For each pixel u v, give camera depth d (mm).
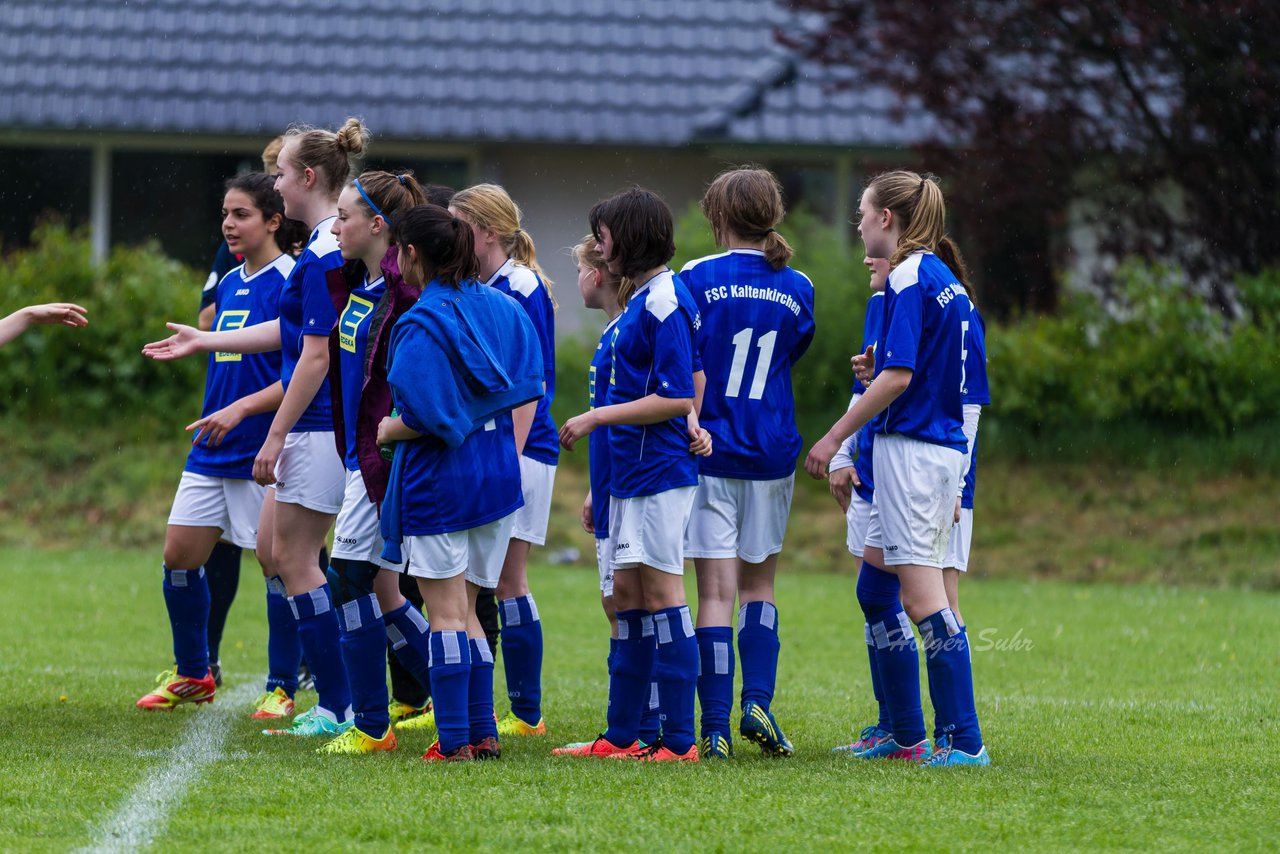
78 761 17500
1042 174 54531
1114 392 53000
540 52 67938
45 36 67688
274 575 22875
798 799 15430
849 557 49031
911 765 17797
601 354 18922
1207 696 25219
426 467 17609
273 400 21047
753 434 18922
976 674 28156
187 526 22812
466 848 13406
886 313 18016
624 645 18922
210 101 65438
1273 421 52219
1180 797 15773
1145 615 37375
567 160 65250
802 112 64188
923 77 55844
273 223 23406
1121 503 50688
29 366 54250
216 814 14633
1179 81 53625
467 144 65062
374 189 18984
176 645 23109
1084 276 57219
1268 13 50469
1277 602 40250
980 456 53781
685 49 68625
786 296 19312
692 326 18203
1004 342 54188
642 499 18031
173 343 21234
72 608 35438
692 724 18312
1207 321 53281
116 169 66000
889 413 18000
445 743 17953
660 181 64938
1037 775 17031
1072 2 53438
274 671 22984
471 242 17859
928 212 18625
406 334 17266
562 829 14039
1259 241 53656
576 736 20953
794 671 28703
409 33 68812
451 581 17922
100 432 54156
